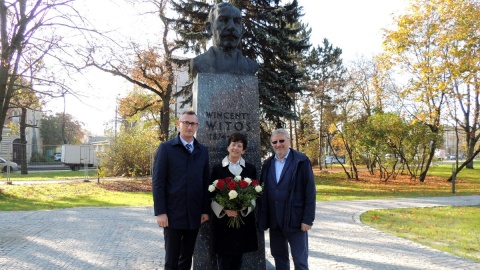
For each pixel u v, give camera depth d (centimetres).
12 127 3881
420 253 662
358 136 2403
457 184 2330
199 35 1622
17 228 874
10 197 1491
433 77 2175
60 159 3597
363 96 2900
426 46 2236
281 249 454
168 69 2144
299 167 445
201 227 496
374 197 1579
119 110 2692
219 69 534
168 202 418
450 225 939
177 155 423
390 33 2275
